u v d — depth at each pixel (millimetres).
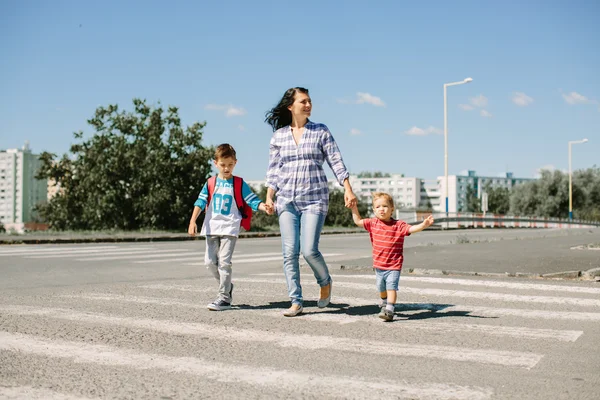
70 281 8594
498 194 114062
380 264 5613
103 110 32188
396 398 3268
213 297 6934
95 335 4828
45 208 34344
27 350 4320
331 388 3443
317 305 6367
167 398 3254
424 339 4738
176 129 32469
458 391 3391
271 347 4449
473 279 8625
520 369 3859
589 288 7664
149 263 11641
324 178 5887
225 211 6160
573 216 72500
